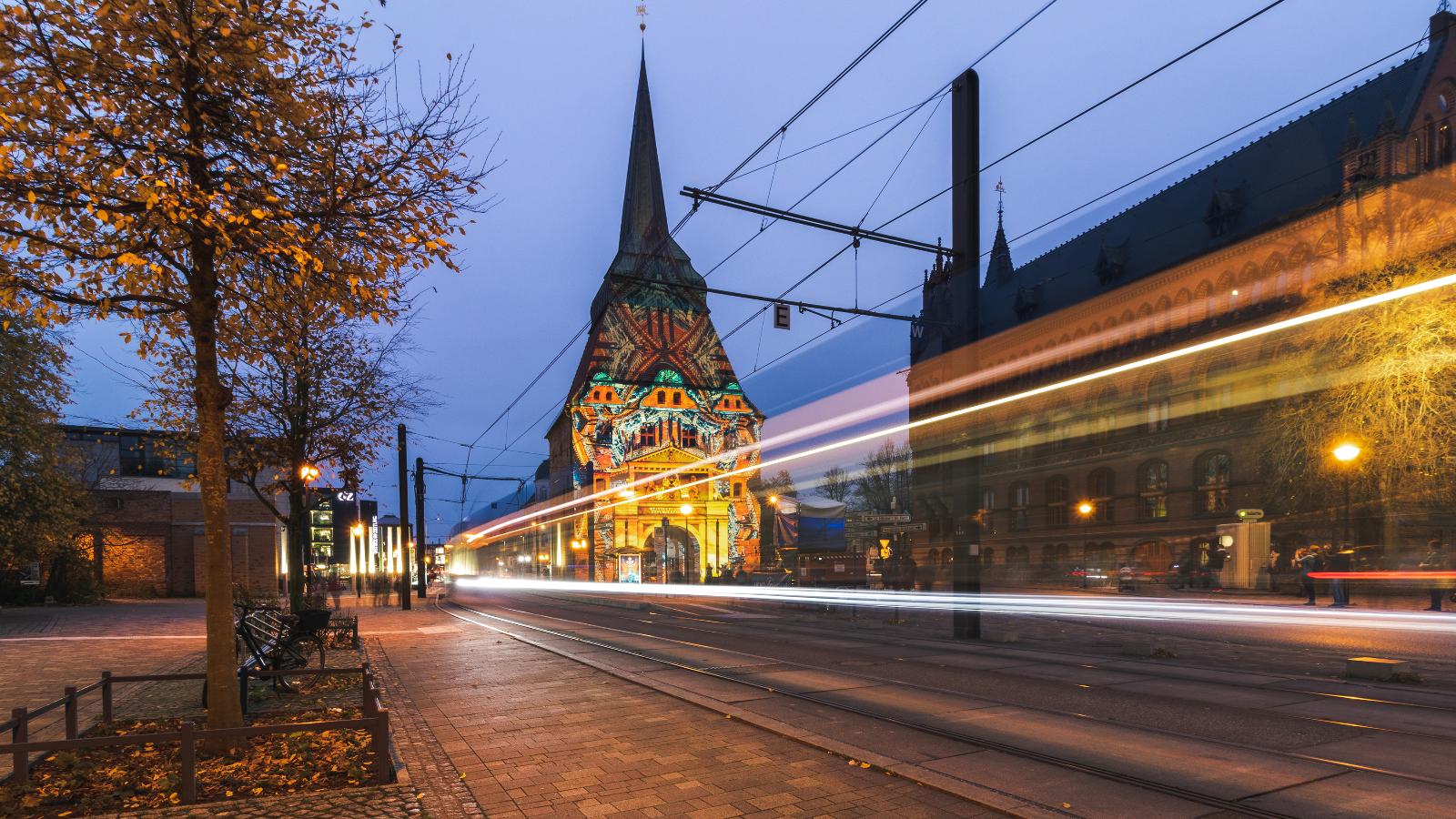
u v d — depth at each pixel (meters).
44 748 5.51
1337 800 5.79
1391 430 27.05
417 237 8.06
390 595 46.12
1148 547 47.50
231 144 7.54
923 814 5.65
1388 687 10.40
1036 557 56.62
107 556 40.53
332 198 7.76
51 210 7.02
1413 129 36.50
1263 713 8.73
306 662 12.08
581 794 6.14
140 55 6.93
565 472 84.38
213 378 7.70
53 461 29.55
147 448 42.34
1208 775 6.40
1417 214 34.03
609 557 75.62
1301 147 44.91
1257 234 42.44
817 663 13.17
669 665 12.82
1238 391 42.22
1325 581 25.91
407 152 8.09
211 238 7.19
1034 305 62.19
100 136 6.78
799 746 7.48
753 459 82.38
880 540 38.81
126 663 13.87
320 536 69.88
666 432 80.19
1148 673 11.81
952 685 10.84
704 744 7.57
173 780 6.23
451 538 130.88
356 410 16.80
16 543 28.84
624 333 80.94
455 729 8.34
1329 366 29.77
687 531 79.06
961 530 18.08
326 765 6.80
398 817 5.50
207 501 7.52
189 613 28.67
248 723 8.59
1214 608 25.83
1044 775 6.45
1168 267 47.75
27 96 6.46
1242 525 34.19
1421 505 28.23
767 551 80.62
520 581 74.50
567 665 13.08
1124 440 49.66
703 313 83.62
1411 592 27.12
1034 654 14.48
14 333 26.14
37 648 16.48
